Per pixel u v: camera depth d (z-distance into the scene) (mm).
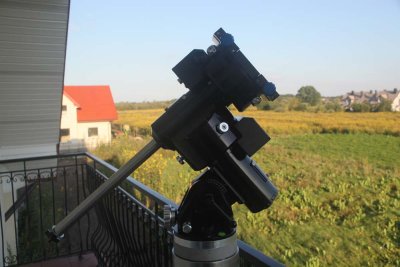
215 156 832
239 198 871
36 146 5379
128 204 2346
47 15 3281
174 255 859
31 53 3703
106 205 2936
